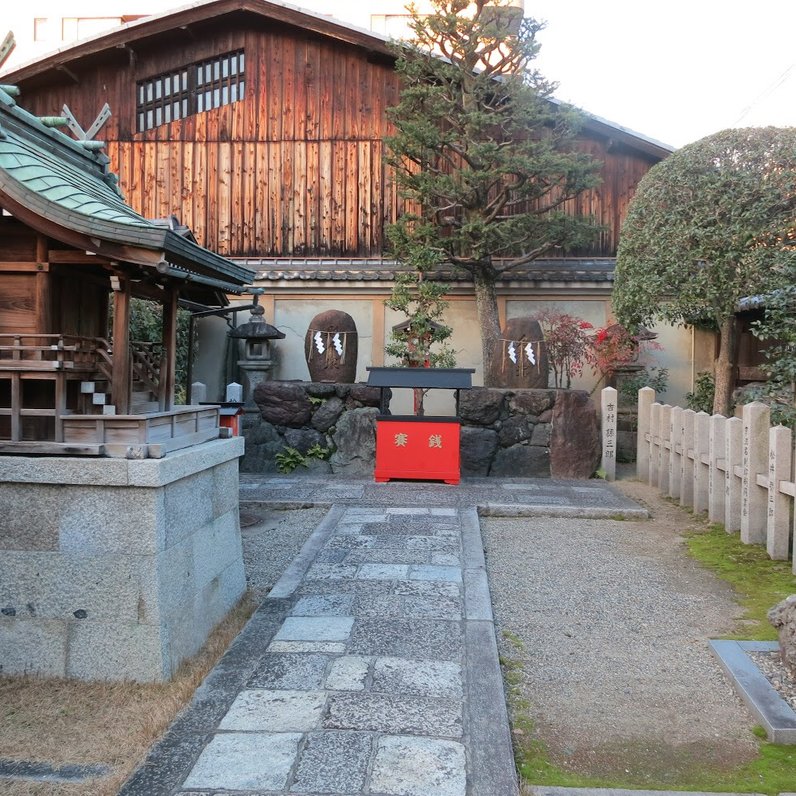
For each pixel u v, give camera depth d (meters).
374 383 9.38
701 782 3.02
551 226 11.35
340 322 11.37
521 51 10.93
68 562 3.81
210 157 13.62
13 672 3.85
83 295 4.55
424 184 11.10
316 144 13.48
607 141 13.02
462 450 10.16
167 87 13.83
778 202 8.57
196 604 4.31
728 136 8.98
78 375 4.04
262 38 13.55
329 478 9.92
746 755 3.23
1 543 3.84
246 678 3.84
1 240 4.00
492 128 12.91
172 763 3.04
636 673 4.06
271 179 13.54
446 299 13.14
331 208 13.46
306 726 3.34
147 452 3.80
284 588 5.32
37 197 3.57
